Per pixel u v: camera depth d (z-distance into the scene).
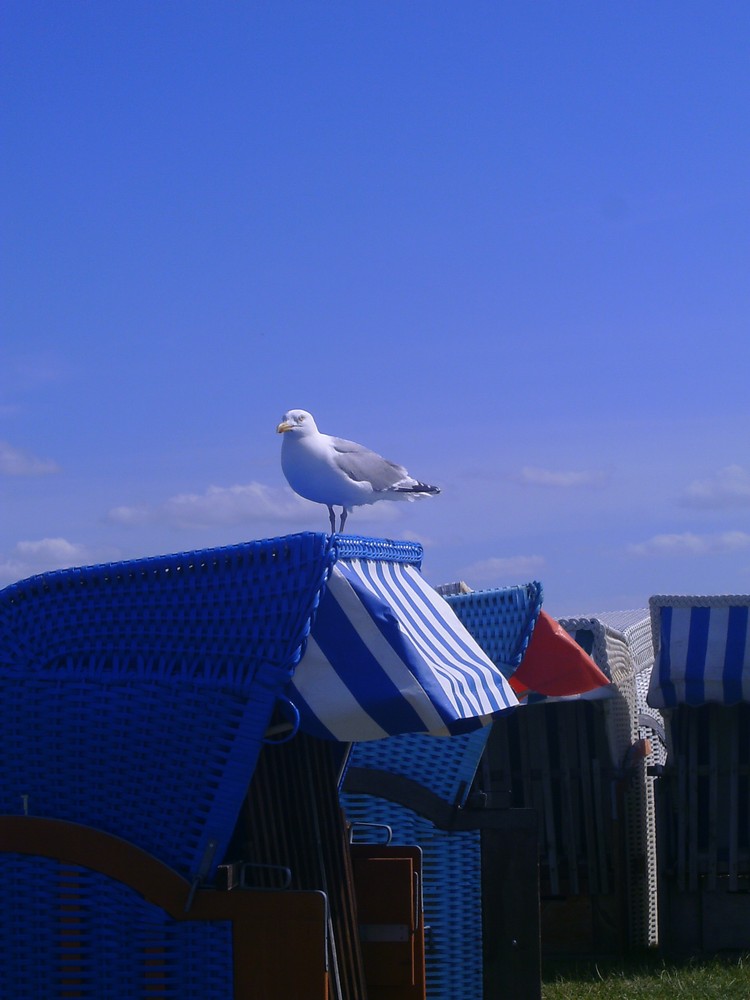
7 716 6.23
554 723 9.77
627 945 9.56
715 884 9.48
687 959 9.35
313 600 6.02
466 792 7.16
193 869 6.12
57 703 6.21
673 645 9.43
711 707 9.53
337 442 7.47
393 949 6.66
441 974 7.07
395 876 6.68
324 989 6.08
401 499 7.55
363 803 7.14
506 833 7.12
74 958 6.14
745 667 9.28
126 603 6.20
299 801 6.50
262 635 6.07
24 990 6.14
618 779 9.65
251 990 6.09
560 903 9.64
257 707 6.06
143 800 6.16
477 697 6.16
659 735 10.69
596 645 9.42
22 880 6.17
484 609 7.25
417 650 6.07
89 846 6.14
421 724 6.01
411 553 6.49
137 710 6.16
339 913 6.50
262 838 6.34
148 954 6.11
